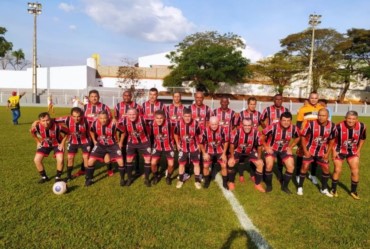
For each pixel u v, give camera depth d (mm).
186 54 40750
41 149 5559
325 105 7152
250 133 5531
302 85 44781
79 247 3389
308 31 41438
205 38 43875
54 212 4238
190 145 5625
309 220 4258
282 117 5383
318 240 3711
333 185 5328
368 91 48094
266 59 43656
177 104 6785
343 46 40594
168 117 6352
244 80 46531
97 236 3637
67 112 22812
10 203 4508
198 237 3691
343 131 5098
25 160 7109
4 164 6719
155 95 6641
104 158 5840
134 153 5699
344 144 5145
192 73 39250
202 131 5617
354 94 47625
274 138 5520
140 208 4488
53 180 5734
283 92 46250
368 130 15570
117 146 5625
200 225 4000
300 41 42125
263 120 6879
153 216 4219
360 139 5105
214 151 5691
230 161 5648
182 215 4281
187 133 5531
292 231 3924
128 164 5652
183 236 3699
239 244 3574
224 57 39000
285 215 4410
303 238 3754
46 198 4766
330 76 41344
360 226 4094
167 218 4164
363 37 40125
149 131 5852
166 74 48406
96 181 5793
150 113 6711
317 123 5203
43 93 39188
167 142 5676
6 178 5719
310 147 5316
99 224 3924
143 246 3449
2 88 42719
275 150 5582
